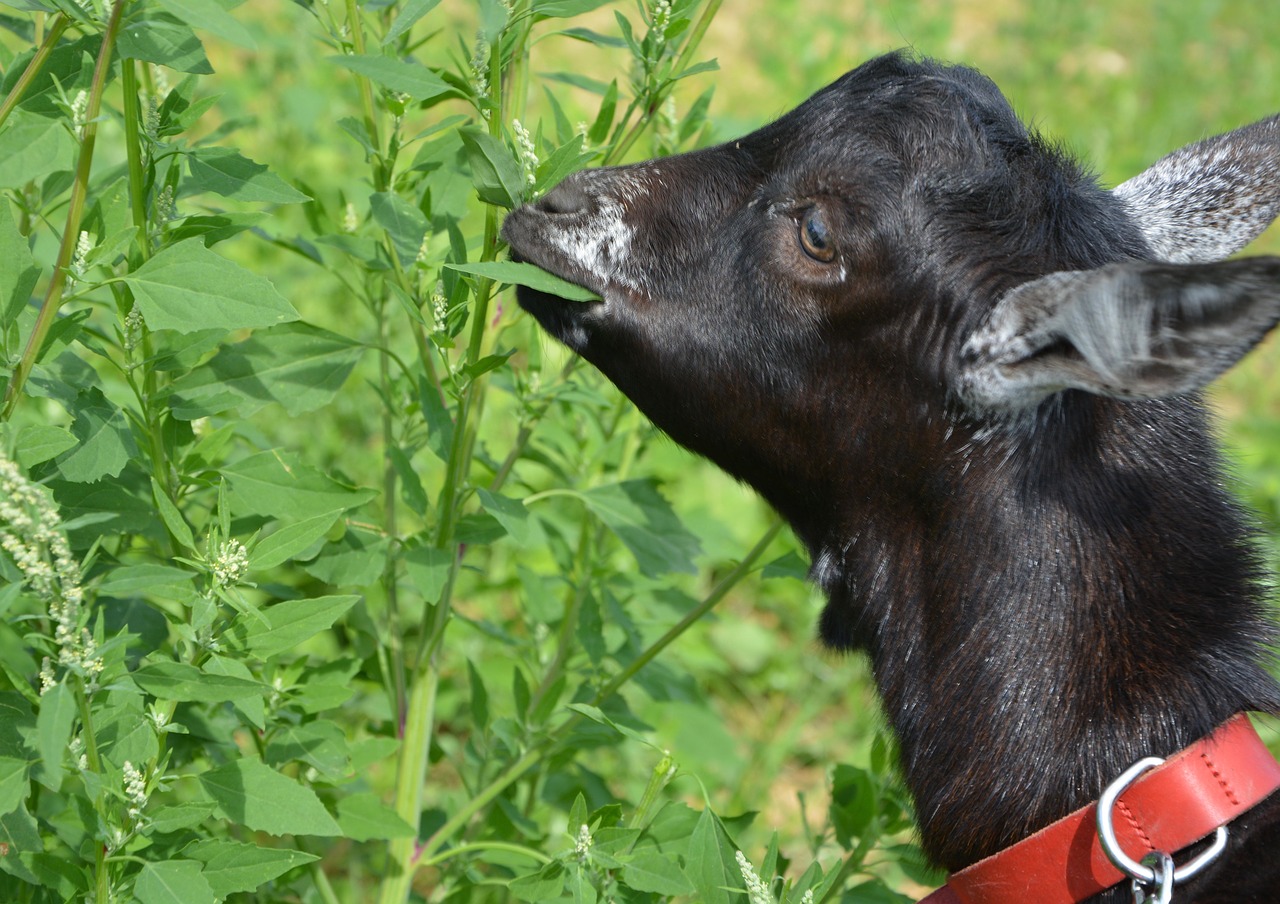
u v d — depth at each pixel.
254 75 9.84
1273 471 8.63
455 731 6.44
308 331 3.96
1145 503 3.83
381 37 4.09
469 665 4.67
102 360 5.84
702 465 7.55
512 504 3.92
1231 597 3.83
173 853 3.31
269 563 3.34
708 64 3.98
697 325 4.04
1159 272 3.00
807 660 7.12
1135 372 3.23
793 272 3.94
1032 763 3.72
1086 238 3.90
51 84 3.36
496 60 3.77
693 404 4.15
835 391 3.97
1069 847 3.54
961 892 3.76
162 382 3.88
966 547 3.89
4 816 3.23
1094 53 14.52
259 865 3.30
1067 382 3.50
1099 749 3.66
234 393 3.81
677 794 6.22
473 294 4.32
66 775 3.81
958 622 3.89
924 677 3.95
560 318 4.17
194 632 3.23
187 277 3.16
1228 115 13.25
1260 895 3.43
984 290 3.78
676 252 4.05
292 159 8.80
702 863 3.52
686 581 7.31
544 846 4.73
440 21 10.21
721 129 4.90
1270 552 4.08
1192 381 3.11
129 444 3.41
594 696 4.63
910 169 3.85
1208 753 3.46
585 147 4.21
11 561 3.01
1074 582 3.78
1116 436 3.87
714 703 7.03
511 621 6.70
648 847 3.63
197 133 8.80
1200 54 14.84
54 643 3.09
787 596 7.39
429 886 5.59
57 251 4.34
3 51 3.71
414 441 4.63
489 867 4.75
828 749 6.86
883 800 4.31
